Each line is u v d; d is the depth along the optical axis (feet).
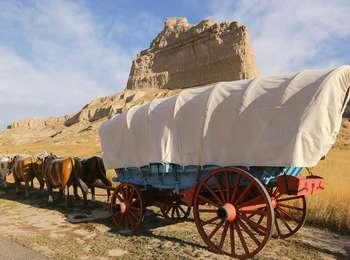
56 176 45.34
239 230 26.86
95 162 45.21
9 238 32.35
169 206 36.45
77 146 264.11
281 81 26.66
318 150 24.38
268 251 28.35
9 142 542.57
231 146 27.50
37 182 71.51
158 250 28.81
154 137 32.53
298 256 27.27
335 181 54.70
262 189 25.39
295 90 25.45
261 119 26.20
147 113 33.73
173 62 643.45
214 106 28.71
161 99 34.37
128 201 35.65
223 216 26.53
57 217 40.73
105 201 49.37
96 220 39.06
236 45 565.94
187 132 30.22
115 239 31.91
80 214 41.73
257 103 26.63
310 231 33.91
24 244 30.40
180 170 31.24
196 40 615.98
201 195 29.37
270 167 27.12
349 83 25.85
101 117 545.85
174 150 30.99
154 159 32.24
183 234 33.22
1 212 43.83
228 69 566.36
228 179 27.48
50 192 48.93
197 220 29.01
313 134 24.43
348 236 32.53
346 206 37.04
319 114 24.47
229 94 28.48
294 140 24.45
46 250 28.91
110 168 37.73
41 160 54.49
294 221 34.40
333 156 138.62
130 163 35.70
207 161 28.66
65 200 47.78
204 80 591.78
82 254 28.04
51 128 613.93
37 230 35.22
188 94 31.45
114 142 37.50
